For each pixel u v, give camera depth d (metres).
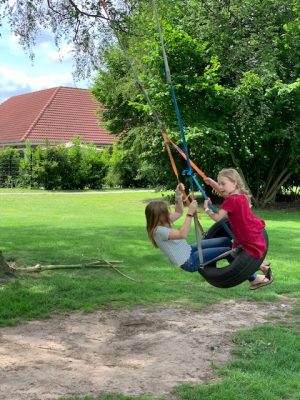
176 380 4.91
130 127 29.47
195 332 6.39
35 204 24.52
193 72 19.92
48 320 6.84
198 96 19.61
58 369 5.18
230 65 19.56
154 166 24.67
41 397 4.49
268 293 8.21
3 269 8.95
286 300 7.99
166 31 19.12
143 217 18.67
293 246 12.46
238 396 4.46
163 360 5.45
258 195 23.27
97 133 49.06
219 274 5.25
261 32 19.78
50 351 5.71
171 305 7.57
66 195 31.41
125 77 24.64
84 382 4.86
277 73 20.05
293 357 5.46
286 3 19.70
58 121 48.38
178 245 5.48
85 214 19.78
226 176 5.42
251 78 18.47
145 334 6.32
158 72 19.48
